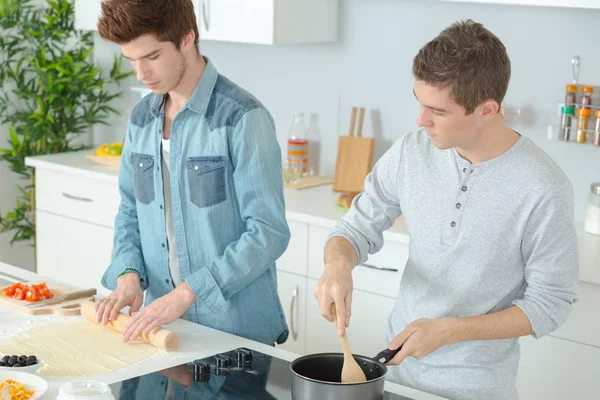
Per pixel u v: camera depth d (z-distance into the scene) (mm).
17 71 4723
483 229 1896
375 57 3879
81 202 4285
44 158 4492
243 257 2191
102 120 5066
